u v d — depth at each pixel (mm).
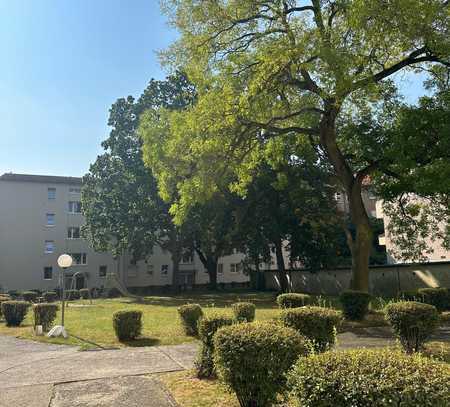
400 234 19672
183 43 15758
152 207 35156
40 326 13383
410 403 2674
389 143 15070
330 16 13602
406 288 26703
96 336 12484
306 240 29359
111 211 36969
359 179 16250
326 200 28766
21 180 49156
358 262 15930
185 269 57062
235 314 12055
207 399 5594
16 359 9195
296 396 3137
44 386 6570
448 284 24188
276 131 16641
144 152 18266
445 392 2721
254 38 14953
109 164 37719
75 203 51406
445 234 19250
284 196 28625
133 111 36531
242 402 4621
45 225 49625
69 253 50188
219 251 37000
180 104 34469
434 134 13414
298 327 7074
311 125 17672
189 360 8227
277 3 14438
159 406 5410
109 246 40031
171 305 26594
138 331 11773
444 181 12156
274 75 14078
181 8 15273
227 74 14750
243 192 19641
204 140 15219
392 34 11961
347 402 2783
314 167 27719
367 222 16172
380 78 14797
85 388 6367
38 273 48500
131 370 7488
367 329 11961
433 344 9055
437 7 11305
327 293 34750
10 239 47938
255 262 38469
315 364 3143
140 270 54312
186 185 16016
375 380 2801
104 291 42219
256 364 4430
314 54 12461
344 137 17094
